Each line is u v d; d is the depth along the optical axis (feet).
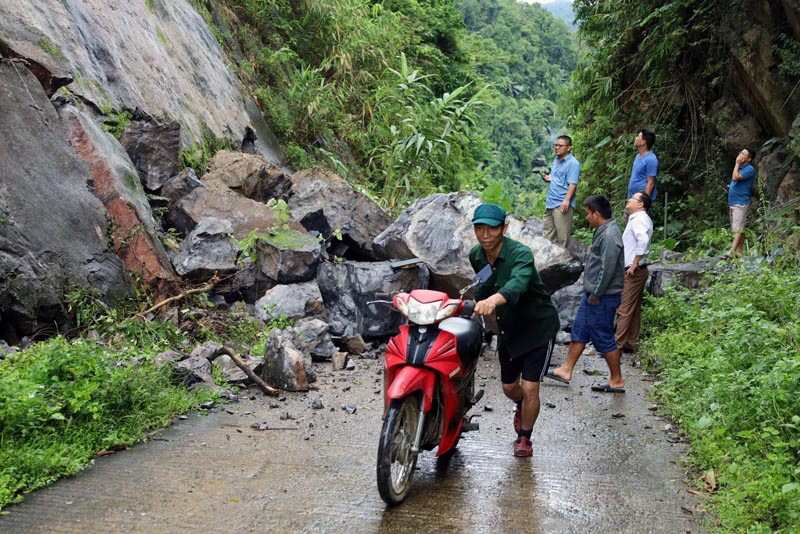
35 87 23.29
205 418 17.92
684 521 12.58
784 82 37.35
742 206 34.35
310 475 14.35
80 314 20.81
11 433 14.29
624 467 15.28
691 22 45.70
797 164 35.96
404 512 12.72
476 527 12.18
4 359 17.20
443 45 104.73
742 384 16.33
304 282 27.09
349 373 23.02
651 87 50.93
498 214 14.16
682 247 45.70
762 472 13.12
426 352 13.20
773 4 37.50
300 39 56.49
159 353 20.31
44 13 27.27
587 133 59.67
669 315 27.53
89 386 15.78
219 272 25.55
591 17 55.52
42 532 11.51
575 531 12.12
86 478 13.83
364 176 53.72
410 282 27.17
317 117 49.90
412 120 48.32
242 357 22.26
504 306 14.97
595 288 21.06
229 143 38.22
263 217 28.66
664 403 20.29
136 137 28.63
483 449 16.34
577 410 19.75
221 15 48.75
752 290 22.47
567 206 31.40
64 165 22.65
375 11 64.03
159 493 13.24
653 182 31.89
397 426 12.64
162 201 28.58
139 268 23.58
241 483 13.84
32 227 20.56
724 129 43.70
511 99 278.87
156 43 35.96
